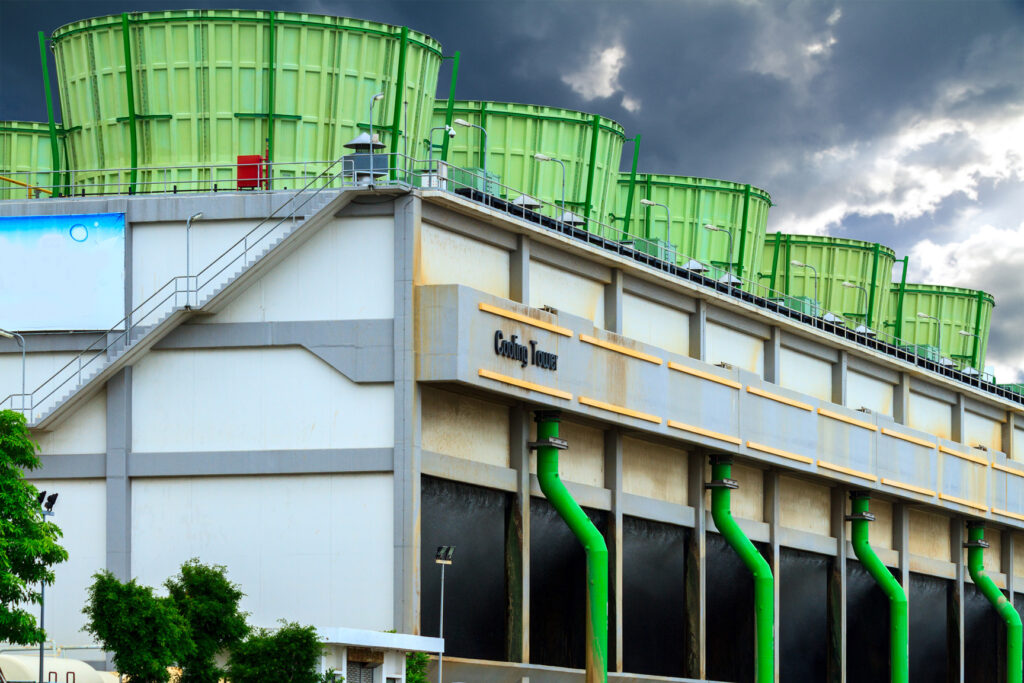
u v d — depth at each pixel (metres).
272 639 67.06
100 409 84.44
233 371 83.88
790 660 116.31
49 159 125.94
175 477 83.56
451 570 86.06
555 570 94.56
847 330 125.56
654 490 103.31
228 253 84.75
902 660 122.00
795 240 169.75
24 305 86.19
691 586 106.00
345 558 81.75
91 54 102.44
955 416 138.75
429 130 105.94
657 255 112.81
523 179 127.25
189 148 99.00
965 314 185.88
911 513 133.12
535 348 88.00
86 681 69.81
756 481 113.31
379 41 100.81
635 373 96.62
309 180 98.25
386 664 73.44
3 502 64.44
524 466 90.62
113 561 83.12
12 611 63.47
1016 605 149.50
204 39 98.94
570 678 93.50
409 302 82.62
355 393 82.81
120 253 85.75
